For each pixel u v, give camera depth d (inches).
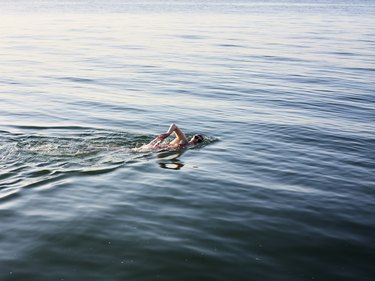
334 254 239.1
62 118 512.7
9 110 542.6
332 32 1635.1
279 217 280.4
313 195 318.0
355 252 242.1
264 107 597.9
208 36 1416.1
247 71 868.0
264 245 245.1
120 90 676.1
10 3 3403.1
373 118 553.3
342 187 334.6
